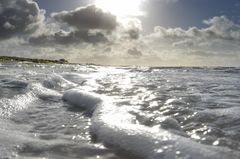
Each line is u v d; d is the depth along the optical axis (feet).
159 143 12.47
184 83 42.73
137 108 21.03
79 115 20.35
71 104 24.90
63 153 12.24
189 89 34.04
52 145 13.32
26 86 31.40
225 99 25.71
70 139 14.43
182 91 31.94
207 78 55.88
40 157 11.64
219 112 19.43
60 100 26.81
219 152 11.29
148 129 14.69
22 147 12.80
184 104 22.90
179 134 14.46
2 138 13.85
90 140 14.26
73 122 18.22
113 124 15.99
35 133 15.53
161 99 25.49
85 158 11.71
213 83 42.98
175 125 16.24
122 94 29.14
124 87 36.37
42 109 22.52
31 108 22.75
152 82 44.47
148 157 11.46
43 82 35.42
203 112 19.44
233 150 11.76
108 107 20.79
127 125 15.66
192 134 14.46
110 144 13.42
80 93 27.25
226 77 60.03
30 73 53.72
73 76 52.85
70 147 13.08
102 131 15.23
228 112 19.39
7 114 19.72
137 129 14.75
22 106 22.77
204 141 13.24
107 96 26.96
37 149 12.66
